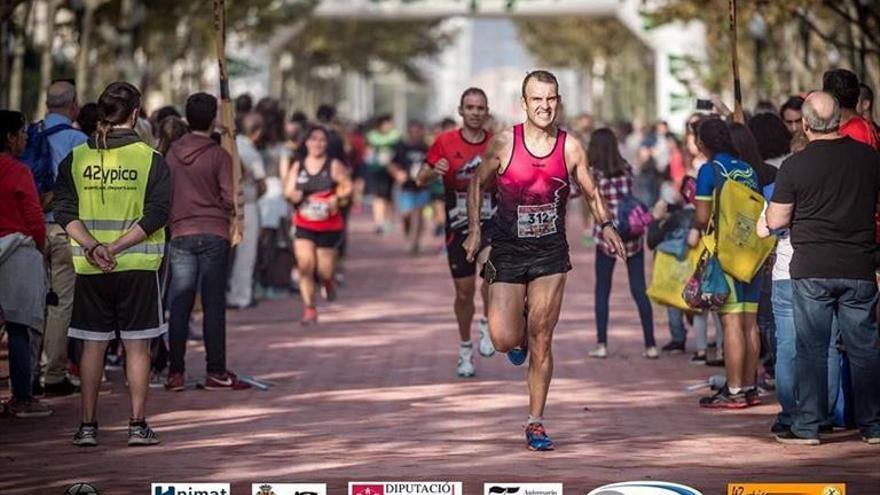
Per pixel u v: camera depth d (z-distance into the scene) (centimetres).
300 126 4553
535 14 9762
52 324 2702
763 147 2714
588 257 6122
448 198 2883
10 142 2470
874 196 2205
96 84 6494
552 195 2153
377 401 2653
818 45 5884
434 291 4728
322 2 9725
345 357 3225
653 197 6091
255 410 2572
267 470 2077
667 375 2962
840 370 2359
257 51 9494
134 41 6212
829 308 2223
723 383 2714
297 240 3841
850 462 2127
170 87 7631
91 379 2258
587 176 2178
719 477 2028
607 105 14050
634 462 2122
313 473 2053
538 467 2088
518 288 2178
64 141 2667
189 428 2405
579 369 3045
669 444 2259
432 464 2108
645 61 12488
